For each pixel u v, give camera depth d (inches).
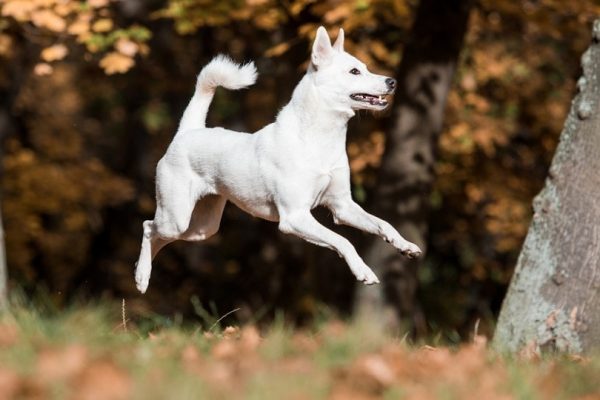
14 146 913.5
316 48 314.8
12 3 486.6
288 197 315.6
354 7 505.4
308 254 717.9
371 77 313.6
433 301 918.4
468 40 711.1
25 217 904.9
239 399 208.8
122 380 218.1
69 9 500.7
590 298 343.6
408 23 639.8
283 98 609.9
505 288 935.0
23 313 286.7
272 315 827.4
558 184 350.6
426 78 563.5
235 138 334.6
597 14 570.3
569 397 240.7
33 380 211.6
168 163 348.8
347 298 705.0
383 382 231.1
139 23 708.7
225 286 1002.1
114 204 999.0
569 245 345.7
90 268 1059.3
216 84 352.2
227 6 548.1
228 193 336.8
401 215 567.8
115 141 1119.6
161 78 865.5
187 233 359.3
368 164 694.5
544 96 778.2
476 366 264.5
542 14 585.6
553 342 346.3
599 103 344.5
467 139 715.4
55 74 932.0
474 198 785.6
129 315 356.2
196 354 256.8
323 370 237.8
